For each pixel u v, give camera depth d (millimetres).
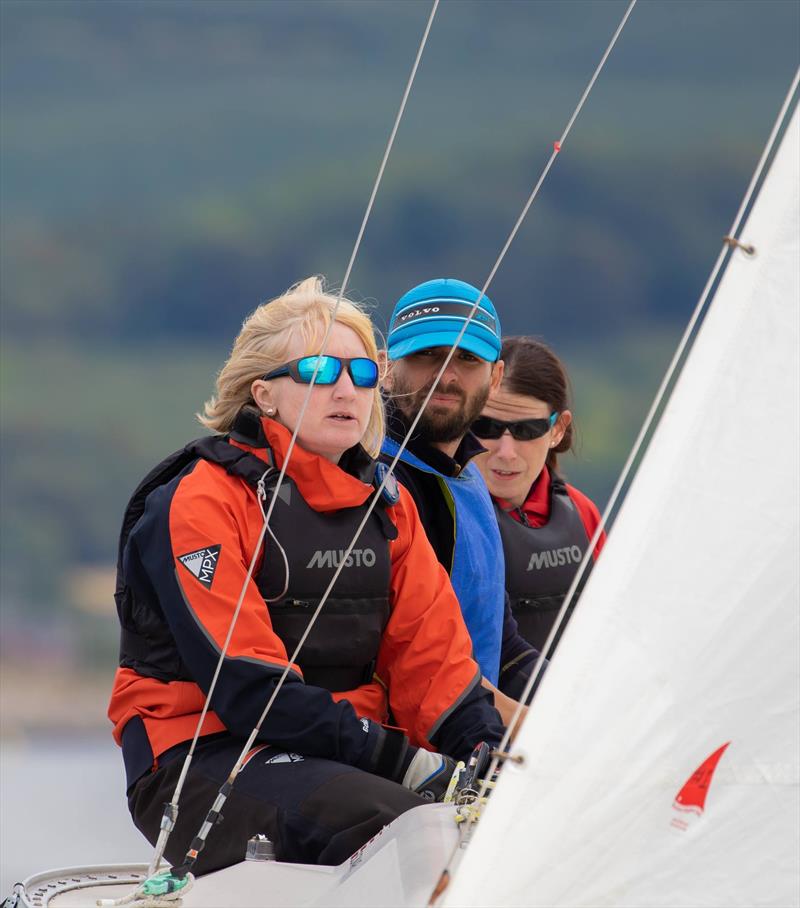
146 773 11078
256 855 9984
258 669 10547
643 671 7066
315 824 10102
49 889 10977
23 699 120688
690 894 7125
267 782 10453
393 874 8680
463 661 11773
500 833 6902
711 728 7129
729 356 7449
